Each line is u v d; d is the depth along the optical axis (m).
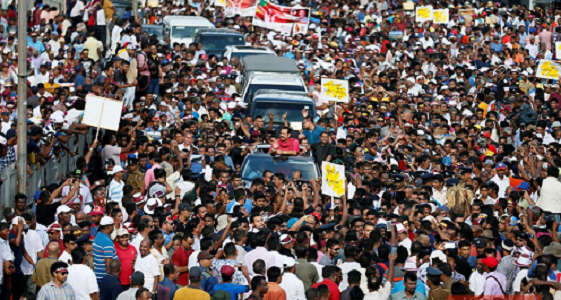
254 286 35.22
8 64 73.06
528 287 40.69
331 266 37.06
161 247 41.09
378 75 97.75
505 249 44.47
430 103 84.69
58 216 42.12
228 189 54.19
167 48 98.62
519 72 98.19
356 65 105.31
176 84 83.56
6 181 49.50
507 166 63.66
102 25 99.19
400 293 35.75
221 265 38.56
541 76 94.31
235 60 91.31
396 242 44.72
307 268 39.12
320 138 64.81
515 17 126.06
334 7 130.12
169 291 36.94
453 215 53.38
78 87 72.62
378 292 35.88
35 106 69.38
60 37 94.88
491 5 131.38
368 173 59.56
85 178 50.03
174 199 51.81
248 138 68.94
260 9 108.00
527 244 46.09
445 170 63.66
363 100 87.00
